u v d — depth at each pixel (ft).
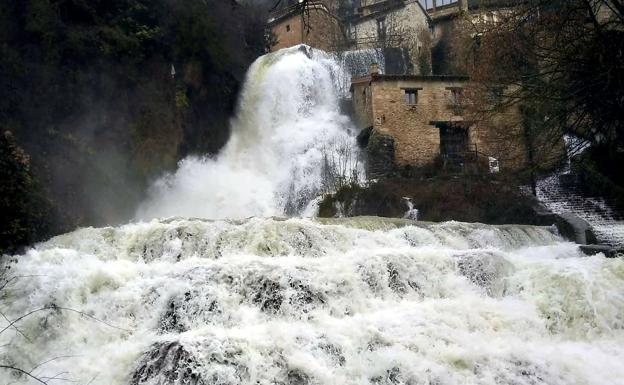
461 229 53.57
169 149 87.92
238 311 28.48
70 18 80.07
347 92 115.96
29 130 64.18
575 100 54.70
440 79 98.78
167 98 89.56
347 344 24.95
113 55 81.66
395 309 29.66
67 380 24.45
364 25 140.26
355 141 99.50
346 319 27.96
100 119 76.28
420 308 29.94
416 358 24.20
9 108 62.39
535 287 33.17
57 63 71.67
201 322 27.91
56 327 28.32
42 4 71.31
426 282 33.55
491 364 24.49
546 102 57.93
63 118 70.33
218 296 28.78
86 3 82.23
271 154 100.89
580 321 30.66
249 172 100.37
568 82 53.83
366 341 25.31
